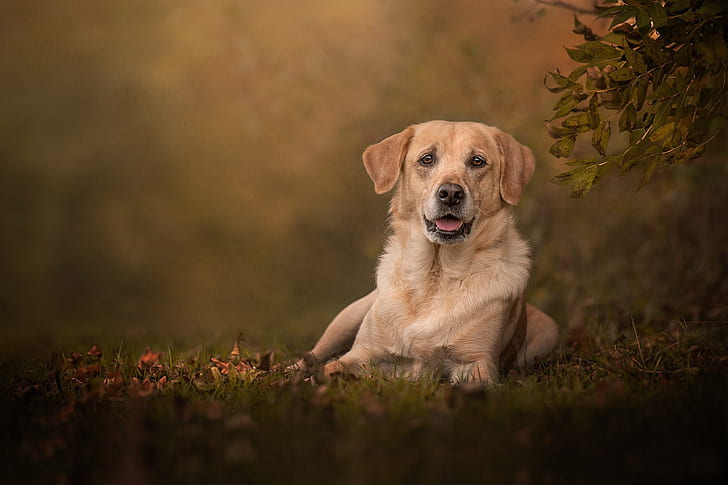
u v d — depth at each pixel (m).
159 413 4.67
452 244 6.43
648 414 4.36
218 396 5.38
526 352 7.50
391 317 6.73
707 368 5.68
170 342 8.98
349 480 3.44
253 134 15.82
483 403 4.66
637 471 3.46
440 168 6.65
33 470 3.83
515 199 6.80
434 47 13.43
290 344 8.98
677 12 5.44
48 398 5.42
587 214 12.30
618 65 5.43
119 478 3.51
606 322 8.76
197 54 19.00
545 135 11.98
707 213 10.62
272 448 3.90
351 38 15.23
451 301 6.59
